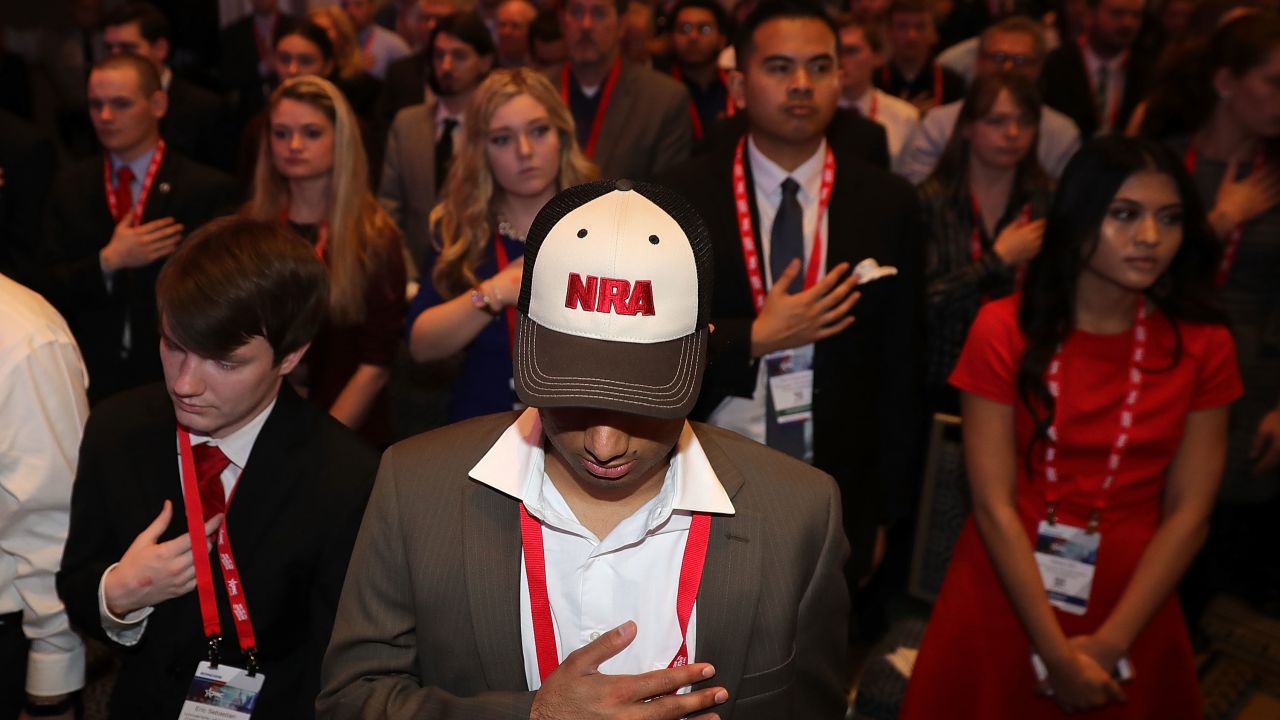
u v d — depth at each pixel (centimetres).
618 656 123
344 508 161
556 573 124
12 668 189
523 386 109
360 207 287
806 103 237
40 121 707
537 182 261
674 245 113
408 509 127
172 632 163
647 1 620
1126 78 510
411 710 118
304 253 161
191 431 164
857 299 233
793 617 126
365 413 280
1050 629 198
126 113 320
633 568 125
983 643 213
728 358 227
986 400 207
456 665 124
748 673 124
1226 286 304
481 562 123
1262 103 294
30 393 170
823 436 243
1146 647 208
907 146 470
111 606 156
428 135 412
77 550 164
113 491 164
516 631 122
